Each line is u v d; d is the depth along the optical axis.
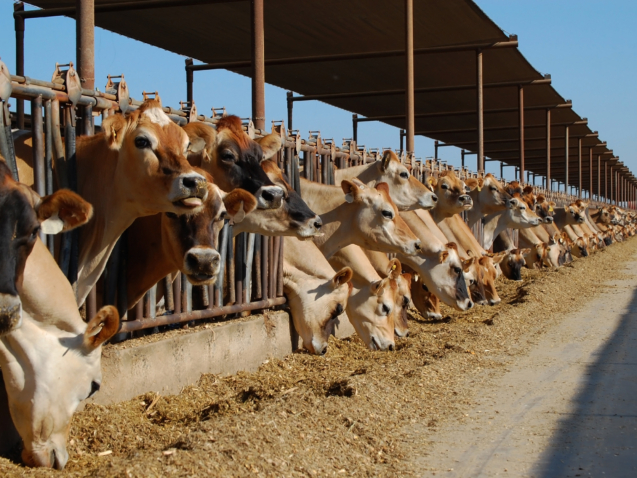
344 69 21.72
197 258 5.38
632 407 6.46
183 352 6.77
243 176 6.87
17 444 4.95
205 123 6.88
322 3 15.60
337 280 8.66
